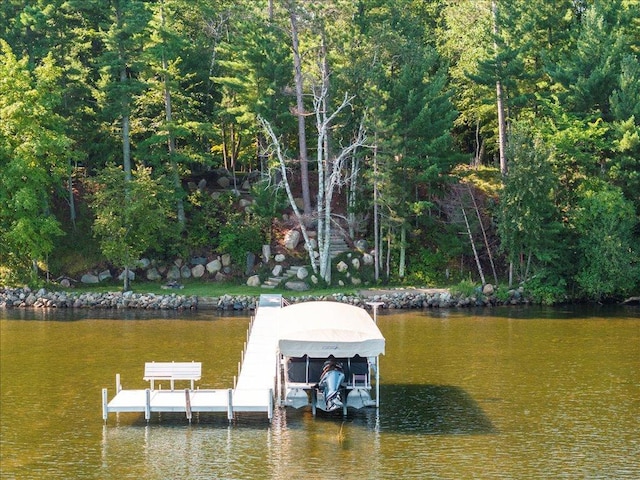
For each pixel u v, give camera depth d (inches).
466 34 3002.0
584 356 1739.7
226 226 2768.2
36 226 2524.6
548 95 2893.7
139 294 2481.5
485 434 1210.6
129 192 2516.0
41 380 1542.8
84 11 2869.1
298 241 2768.2
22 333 2012.8
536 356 1737.2
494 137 3056.1
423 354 1758.1
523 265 2613.2
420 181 2662.4
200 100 3046.3
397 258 2719.0
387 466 1072.2
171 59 2812.5
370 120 2529.5
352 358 1366.9
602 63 2691.9
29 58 2780.5
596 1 2878.9
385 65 2755.9
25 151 2485.2
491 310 2409.0
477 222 2728.8
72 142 2549.2
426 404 1370.6
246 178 3061.0
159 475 1043.9
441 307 2472.9
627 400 1395.2
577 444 1163.3
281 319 1432.1
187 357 1717.5
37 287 2544.3
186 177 2994.6
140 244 2556.6
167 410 1264.8
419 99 2620.6
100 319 2230.6
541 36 2947.8
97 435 1214.3
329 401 1242.0
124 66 2628.0
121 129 2775.6
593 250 2486.5
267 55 2655.0
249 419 1298.0
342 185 2871.6
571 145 2591.0
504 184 2576.3
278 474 1043.3
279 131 2726.4
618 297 2608.3
